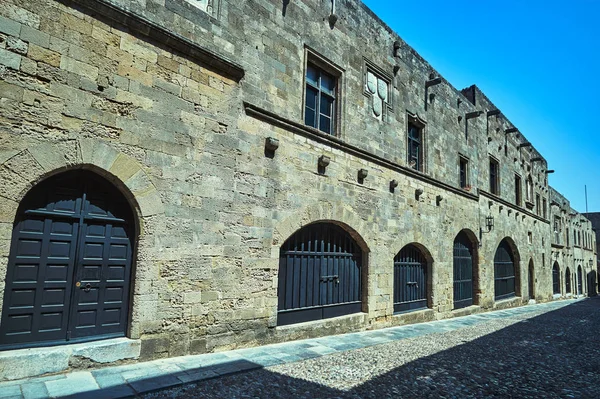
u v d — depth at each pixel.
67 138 5.48
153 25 6.36
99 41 5.91
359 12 11.24
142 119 6.29
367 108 11.14
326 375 6.11
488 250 17.61
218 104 7.36
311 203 9.03
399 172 12.09
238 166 7.59
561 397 5.69
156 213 6.33
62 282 5.60
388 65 12.20
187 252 6.67
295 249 9.02
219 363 6.30
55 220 5.62
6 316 5.12
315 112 9.86
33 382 4.93
